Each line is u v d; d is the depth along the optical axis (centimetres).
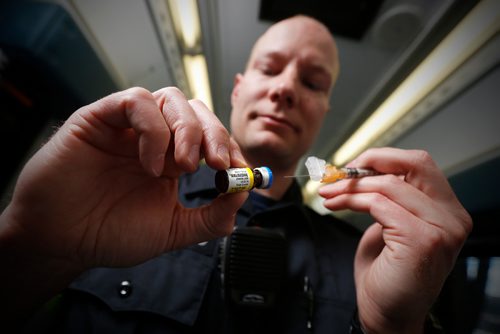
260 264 24
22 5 36
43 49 36
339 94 54
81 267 17
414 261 18
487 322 35
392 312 19
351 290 28
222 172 16
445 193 20
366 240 24
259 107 32
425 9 34
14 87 37
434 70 37
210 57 52
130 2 40
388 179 21
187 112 15
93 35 41
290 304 25
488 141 38
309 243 31
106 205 16
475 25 31
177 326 23
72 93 43
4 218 14
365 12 39
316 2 41
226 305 24
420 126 47
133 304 23
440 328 21
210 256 27
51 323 22
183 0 39
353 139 63
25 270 15
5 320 16
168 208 18
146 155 14
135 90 14
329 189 23
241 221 31
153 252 17
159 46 48
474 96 36
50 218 15
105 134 15
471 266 40
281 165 35
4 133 37
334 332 24
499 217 40
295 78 34
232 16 45
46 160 14
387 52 42
